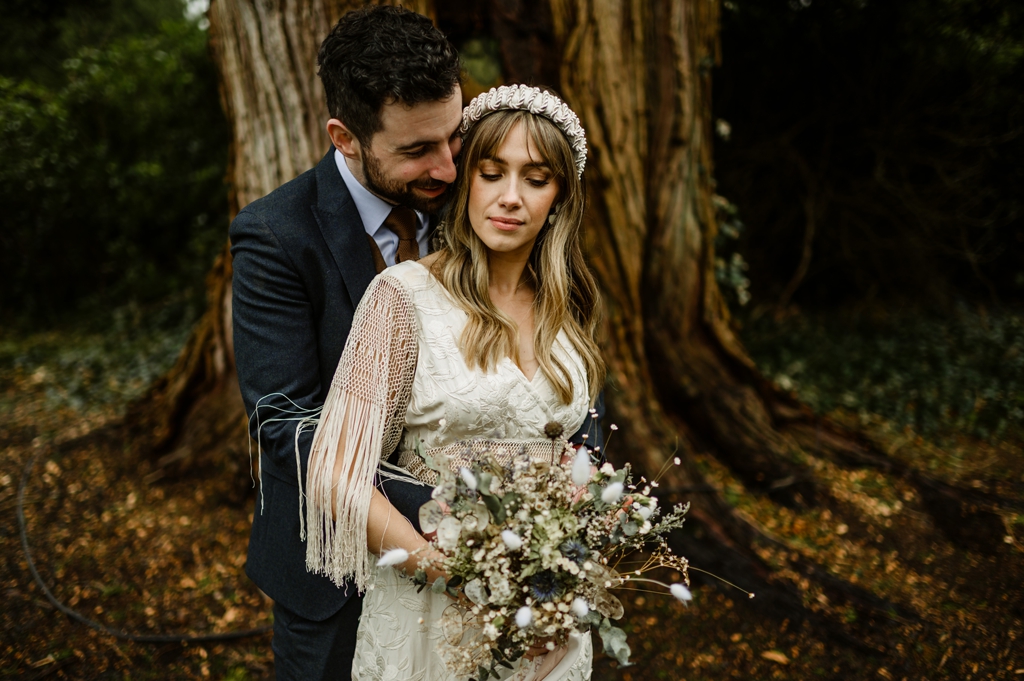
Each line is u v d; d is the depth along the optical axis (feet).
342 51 4.58
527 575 4.09
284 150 9.81
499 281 4.94
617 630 4.29
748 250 25.12
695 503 10.96
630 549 4.85
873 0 21.16
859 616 9.39
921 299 24.89
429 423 4.57
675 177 12.60
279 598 5.27
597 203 11.80
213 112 27.78
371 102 4.51
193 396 13.15
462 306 4.62
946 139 23.65
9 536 10.87
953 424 16.69
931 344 21.42
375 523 4.38
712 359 13.32
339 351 5.16
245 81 9.91
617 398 11.46
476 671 4.53
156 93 27.45
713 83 23.29
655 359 12.89
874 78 22.82
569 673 4.66
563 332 5.04
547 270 4.95
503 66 10.96
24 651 8.52
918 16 21.58
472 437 4.63
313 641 5.17
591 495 4.24
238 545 11.03
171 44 27.81
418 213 5.57
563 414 4.87
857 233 25.00
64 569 10.14
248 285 4.99
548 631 4.12
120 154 27.99
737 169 24.30
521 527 4.11
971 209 24.38
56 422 16.48
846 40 22.29
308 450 4.55
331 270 5.12
